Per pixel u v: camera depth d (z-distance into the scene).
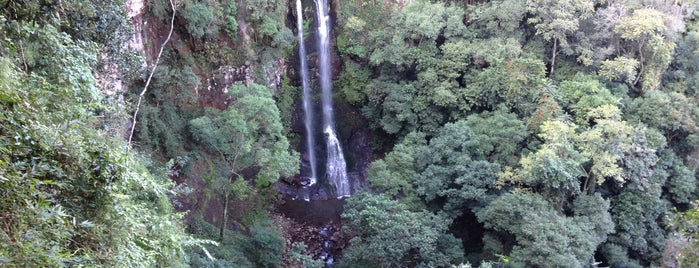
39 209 6.18
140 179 9.21
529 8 29.61
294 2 33.31
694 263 13.44
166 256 10.04
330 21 35.16
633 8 30.94
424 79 30.70
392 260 21.95
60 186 7.06
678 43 32.62
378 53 32.22
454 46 30.94
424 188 25.59
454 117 30.34
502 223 22.34
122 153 8.84
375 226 22.19
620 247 25.03
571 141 24.56
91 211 7.73
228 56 29.19
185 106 27.34
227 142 23.53
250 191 28.75
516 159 26.14
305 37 34.12
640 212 25.45
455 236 26.66
